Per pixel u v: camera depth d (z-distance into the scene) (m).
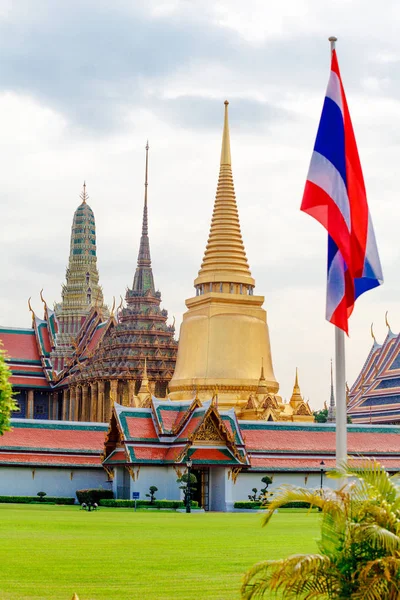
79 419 172.12
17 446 104.00
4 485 102.94
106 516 75.56
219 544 49.50
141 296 170.50
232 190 143.75
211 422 98.75
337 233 35.84
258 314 138.88
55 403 190.12
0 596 32.81
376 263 36.38
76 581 36.06
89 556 43.50
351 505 26.94
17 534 55.06
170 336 166.50
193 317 139.38
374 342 173.00
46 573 38.03
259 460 104.56
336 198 36.22
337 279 35.78
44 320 195.25
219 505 98.31
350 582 25.97
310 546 48.44
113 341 166.00
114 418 102.19
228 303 138.00
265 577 27.58
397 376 160.38
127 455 98.75
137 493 88.62
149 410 103.88
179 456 96.88
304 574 25.81
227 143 144.25
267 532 58.53
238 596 33.00
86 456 106.38
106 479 106.81
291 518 77.56
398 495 27.27
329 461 107.50
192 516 79.19
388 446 111.50
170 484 99.00
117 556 43.59
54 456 105.12
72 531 57.66
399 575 25.53
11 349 190.00
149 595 33.16
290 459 106.06
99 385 163.00
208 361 135.12
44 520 68.12
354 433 112.12
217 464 97.06
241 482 103.44
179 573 38.16
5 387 64.94
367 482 27.52
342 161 36.59
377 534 25.52
